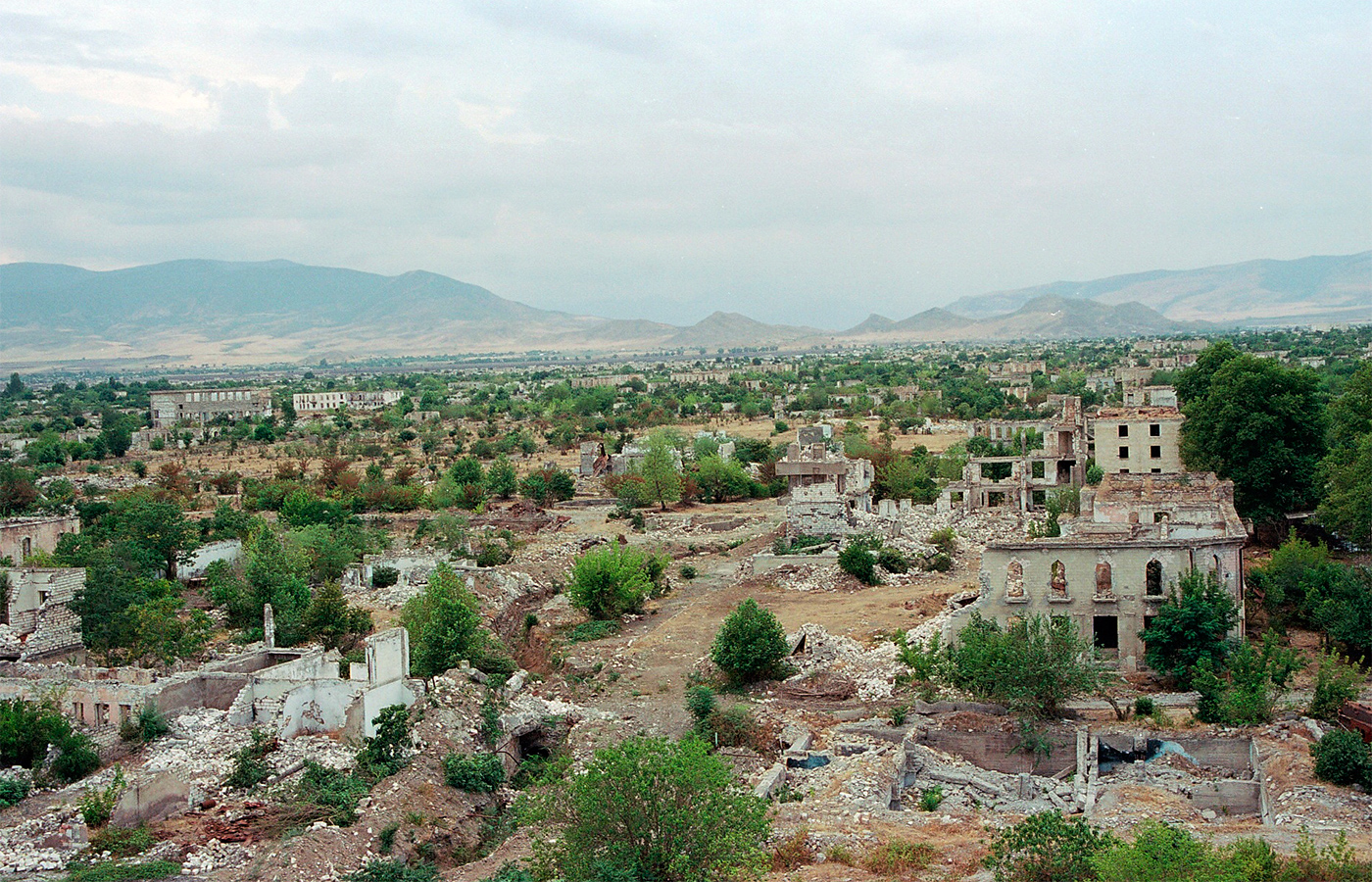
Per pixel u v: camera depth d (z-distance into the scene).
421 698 51.69
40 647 62.19
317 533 94.12
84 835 39.47
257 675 52.56
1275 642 51.78
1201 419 80.75
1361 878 31.48
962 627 56.94
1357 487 67.44
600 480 155.12
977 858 36.69
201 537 101.19
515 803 40.44
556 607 85.00
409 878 37.41
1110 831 37.41
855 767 45.91
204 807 43.09
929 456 146.00
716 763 34.75
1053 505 92.25
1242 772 45.38
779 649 60.00
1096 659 53.91
